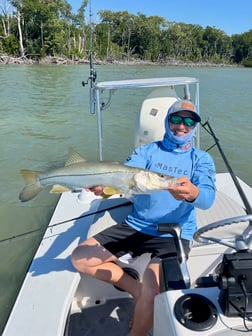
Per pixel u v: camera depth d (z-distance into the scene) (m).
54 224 1.68
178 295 0.79
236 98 9.16
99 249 1.22
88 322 1.29
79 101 7.91
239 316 0.72
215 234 1.34
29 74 14.84
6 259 1.98
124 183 1.06
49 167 3.58
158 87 1.93
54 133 4.98
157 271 1.08
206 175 1.20
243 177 3.50
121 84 1.84
